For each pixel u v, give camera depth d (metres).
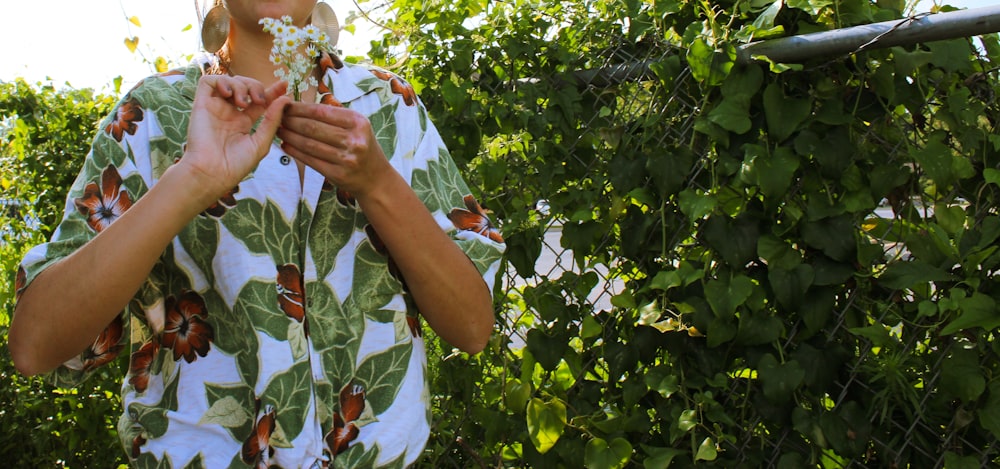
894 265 1.80
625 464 1.92
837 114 1.82
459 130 2.11
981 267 1.75
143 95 1.07
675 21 2.00
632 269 2.02
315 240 1.08
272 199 1.06
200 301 1.05
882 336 1.76
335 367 1.07
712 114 1.85
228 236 1.03
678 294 1.92
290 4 1.12
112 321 1.05
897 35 1.72
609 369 1.96
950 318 1.77
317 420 1.03
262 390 1.00
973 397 1.72
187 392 1.03
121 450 2.83
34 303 0.93
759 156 1.82
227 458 1.00
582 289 2.05
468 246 1.17
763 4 1.88
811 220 1.82
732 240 1.85
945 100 1.83
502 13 2.10
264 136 0.95
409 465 1.09
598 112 2.09
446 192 1.22
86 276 0.90
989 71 1.82
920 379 1.83
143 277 0.93
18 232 3.23
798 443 1.86
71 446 2.80
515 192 2.10
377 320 1.10
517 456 2.11
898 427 1.83
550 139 2.10
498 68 2.13
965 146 1.80
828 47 1.78
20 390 2.89
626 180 1.98
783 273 1.81
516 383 2.03
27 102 3.20
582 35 2.09
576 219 2.00
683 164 1.91
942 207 1.79
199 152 0.93
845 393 1.84
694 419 1.84
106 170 1.03
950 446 1.79
